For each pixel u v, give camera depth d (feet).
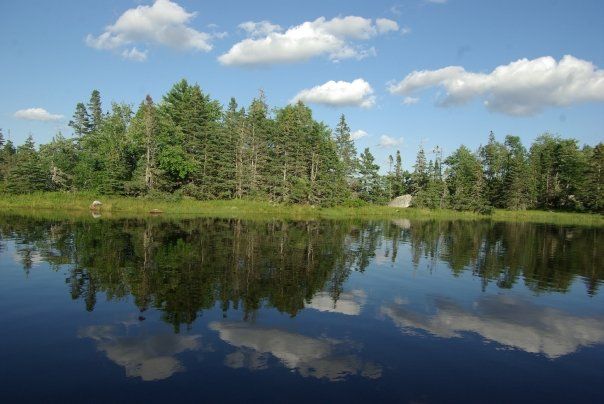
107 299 41.57
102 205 173.27
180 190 202.08
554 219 256.93
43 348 29.30
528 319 40.47
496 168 333.42
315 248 83.25
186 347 29.94
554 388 26.04
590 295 51.72
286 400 22.88
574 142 331.36
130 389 23.65
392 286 52.34
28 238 84.58
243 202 211.41
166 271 55.11
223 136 222.69
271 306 40.81
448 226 170.60
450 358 30.01
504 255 85.97
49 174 208.33
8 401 22.07
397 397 23.85
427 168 313.94
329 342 31.91
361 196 289.33
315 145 248.32
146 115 195.93
